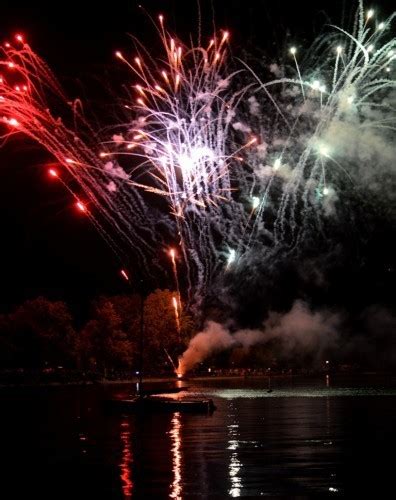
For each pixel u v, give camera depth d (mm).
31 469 28156
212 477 25844
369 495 23078
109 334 113188
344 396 71250
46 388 96750
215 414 50719
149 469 27578
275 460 29234
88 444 34969
